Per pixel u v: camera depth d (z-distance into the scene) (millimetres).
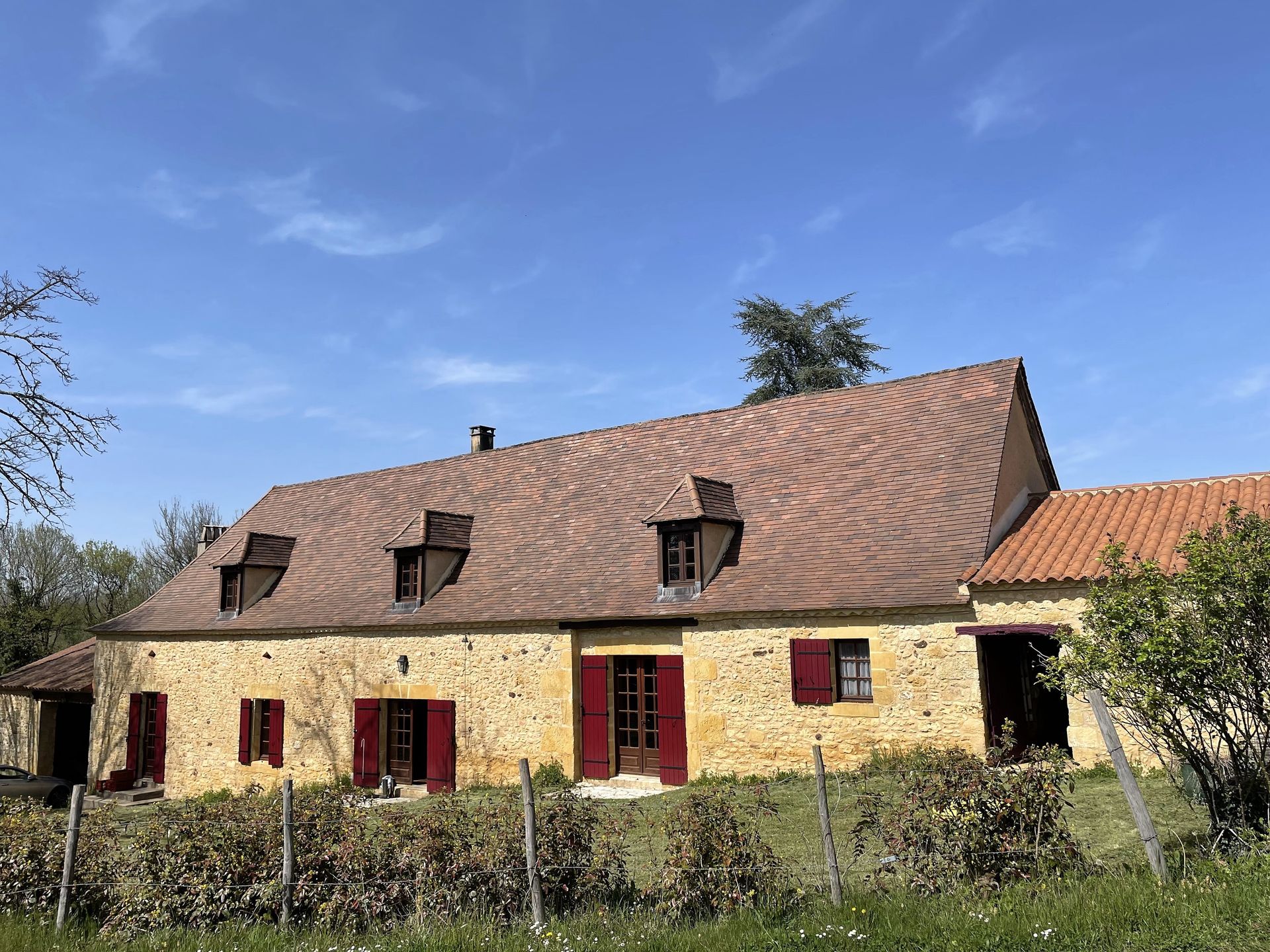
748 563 14344
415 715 17344
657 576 14984
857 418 16078
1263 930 4984
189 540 42000
